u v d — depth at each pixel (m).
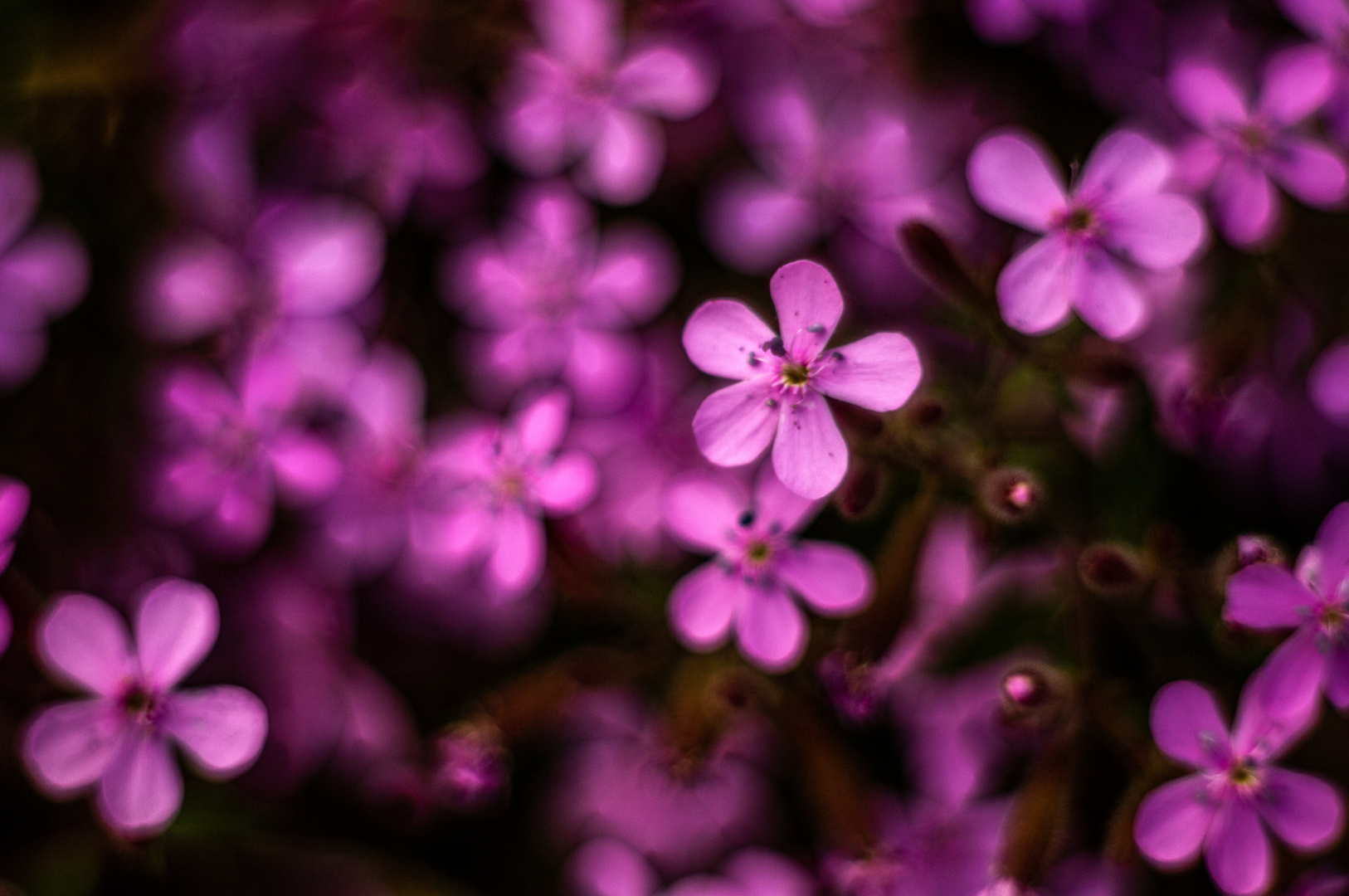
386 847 0.18
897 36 0.18
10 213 0.17
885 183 0.18
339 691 0.18
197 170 0.18
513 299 0.18
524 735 0.17
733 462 0.15
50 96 0.18
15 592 0.16
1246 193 0.16
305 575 0.18
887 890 0.16
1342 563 0.15
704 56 0.18
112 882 0.17
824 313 0.15
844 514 0.16
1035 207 0.16
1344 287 0.17
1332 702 0.15
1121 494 0.16
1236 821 0.15
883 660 0.16
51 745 0.15
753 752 0.17
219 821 0.17
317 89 0.18
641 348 0.18
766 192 0.18
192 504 0.17
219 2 0.18
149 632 0.15
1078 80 0.18
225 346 0.18
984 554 0.16
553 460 0.16
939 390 0.16
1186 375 0.17
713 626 0.16
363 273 0.18
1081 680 0.16
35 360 0.17
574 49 0.18
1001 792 0.17
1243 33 0.18
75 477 0.18
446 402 0.18
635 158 0.17
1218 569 0.16
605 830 0.17
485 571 0.17
